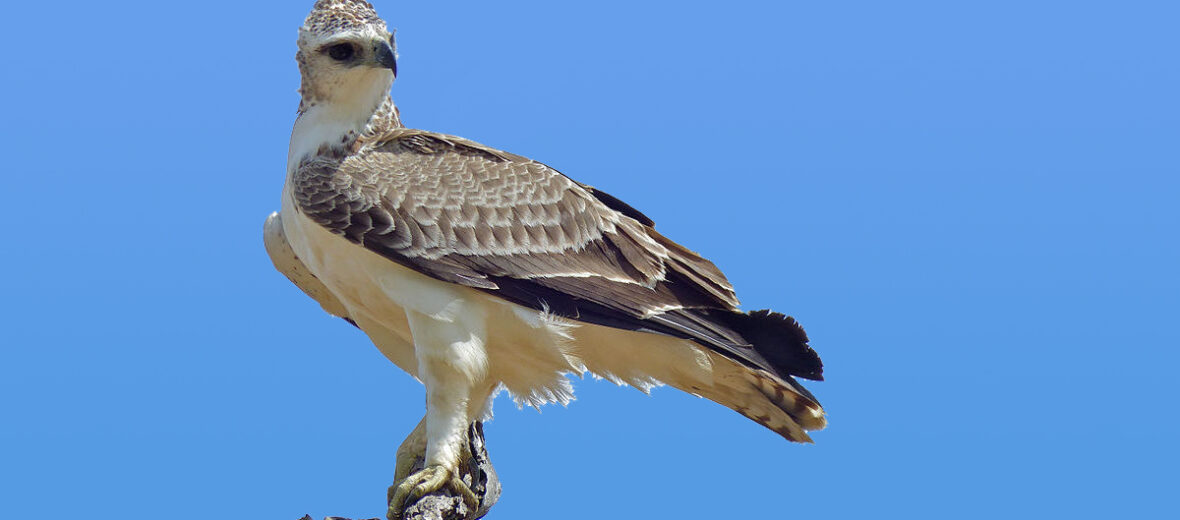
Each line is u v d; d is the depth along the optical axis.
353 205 11.52
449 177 11.93
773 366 12.12
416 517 11.32
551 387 12.29
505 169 12.20
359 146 11.99
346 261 11.79
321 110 12.02
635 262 12.13
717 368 12.37
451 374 11.63
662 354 12.33
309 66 11.98
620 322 11.95
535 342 11.88
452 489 11.64
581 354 12.55
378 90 12.13
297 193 11.65
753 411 12.83
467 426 11.83
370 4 12.29
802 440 12.82
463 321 11.65
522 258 11.86
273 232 12.86
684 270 12.16
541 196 12.13
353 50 11.80
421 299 11.58
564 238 12.06
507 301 11.77
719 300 12.20
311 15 12.08
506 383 12.41
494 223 11.85
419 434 12.64
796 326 11.96
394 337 12.84
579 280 11.97
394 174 11.80
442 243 11.63
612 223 12.27
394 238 11.50
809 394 12.29
